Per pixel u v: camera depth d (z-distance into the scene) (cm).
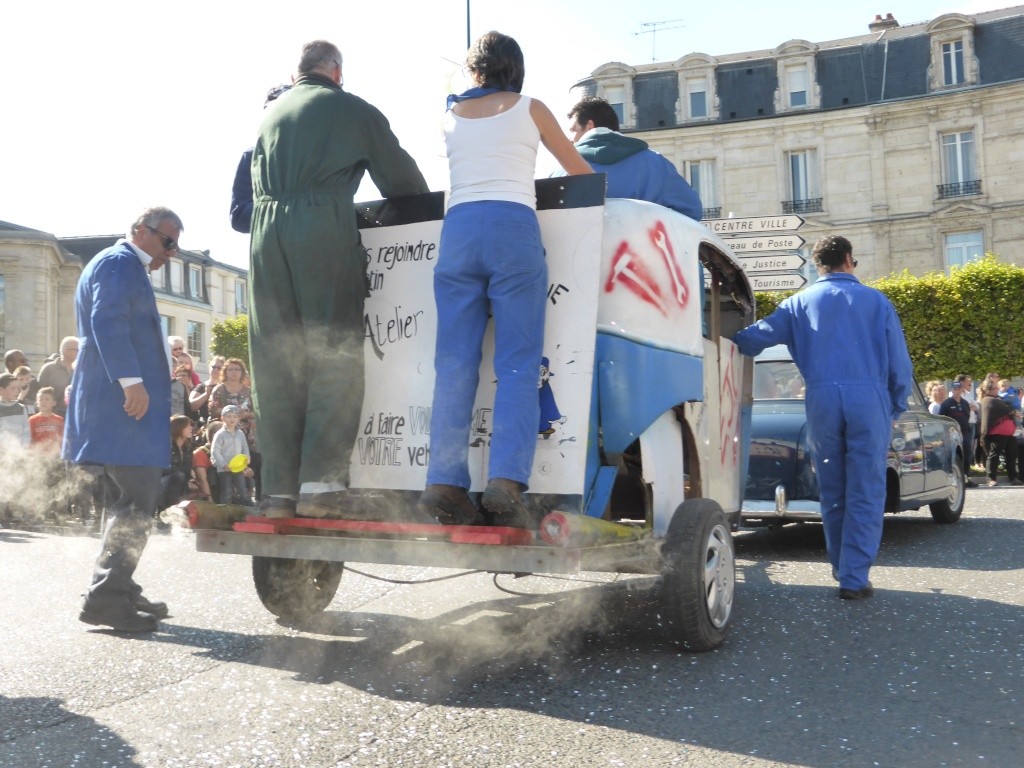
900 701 333
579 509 355
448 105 378
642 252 390
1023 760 277
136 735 292
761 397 746
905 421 797
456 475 350
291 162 375
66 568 627
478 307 358
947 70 3744
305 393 382
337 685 346
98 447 424
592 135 468
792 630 442
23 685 345
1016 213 3578
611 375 372
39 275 3884
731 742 290
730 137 3934
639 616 470
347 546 356
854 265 563
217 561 649
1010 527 878
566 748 283
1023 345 2452
